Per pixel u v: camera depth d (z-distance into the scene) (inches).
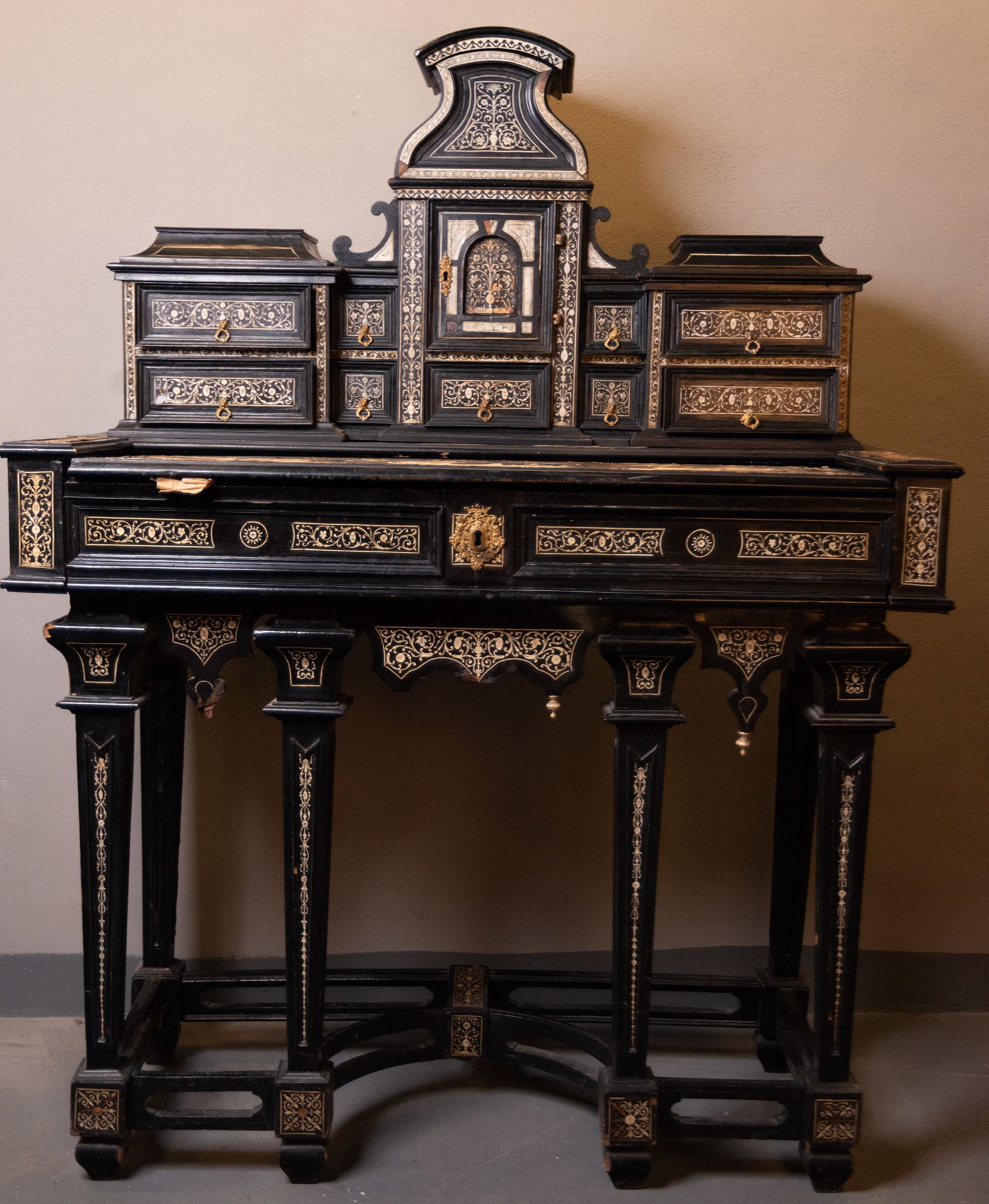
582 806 94.1
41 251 88.2
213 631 68.5
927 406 91.0
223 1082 72.0
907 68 88.0
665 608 67.6
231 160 88.1
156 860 84.4
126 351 77.8
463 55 76.0
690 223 89.4
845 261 89.7
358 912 95.0
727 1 87.7
